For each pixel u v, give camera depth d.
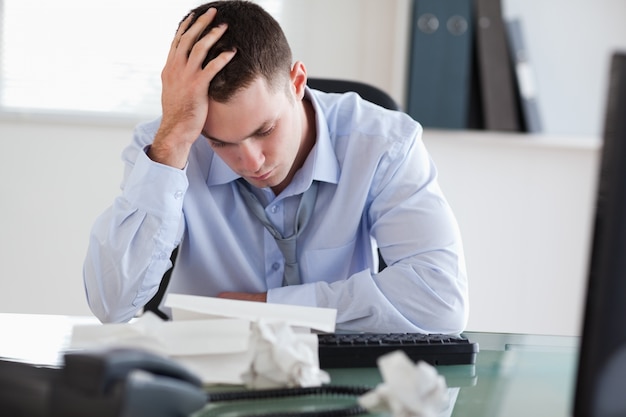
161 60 3.16
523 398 1.08
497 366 1.24
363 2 3.07
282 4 3.08
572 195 3.11
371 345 1.21
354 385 1.11
